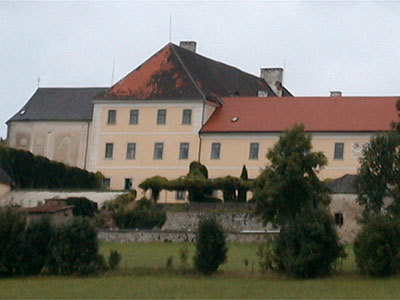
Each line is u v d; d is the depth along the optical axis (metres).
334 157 104.88
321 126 106.69
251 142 109.56
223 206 91.19
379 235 60.03
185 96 113.56
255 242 77.31
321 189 67.31
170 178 112.69
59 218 69.44
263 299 50.62
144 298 51.38
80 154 123.62
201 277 60.19
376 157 72.88
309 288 54.88
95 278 60.44
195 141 112.19
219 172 110.06
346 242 82.00
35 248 63.69
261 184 67.38
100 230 81.00
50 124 125.88
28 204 97.38
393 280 58.28
